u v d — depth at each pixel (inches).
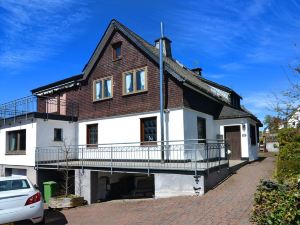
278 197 239.8
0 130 872.3
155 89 687.7
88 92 820.6
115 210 446.3
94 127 805.9
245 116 787.4
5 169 845.8
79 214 456.8
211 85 985.5
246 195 412.8
